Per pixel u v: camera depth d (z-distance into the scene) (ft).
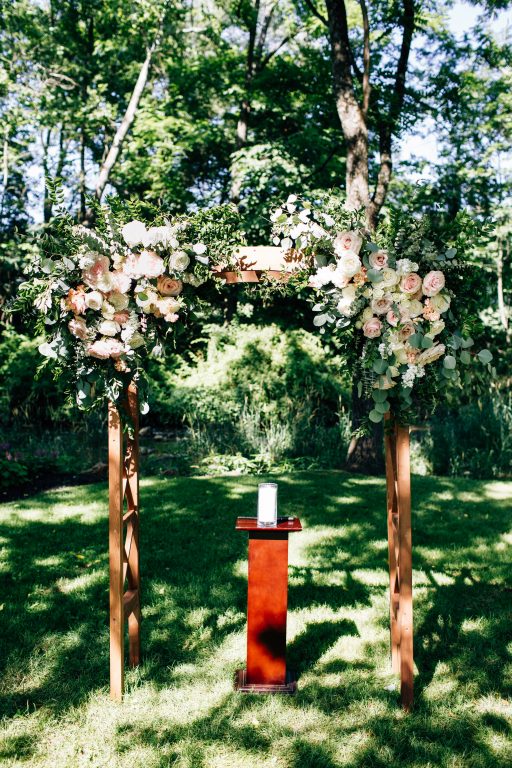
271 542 11.10
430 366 10.44
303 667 11.87
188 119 54.24
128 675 11.43
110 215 10.46
